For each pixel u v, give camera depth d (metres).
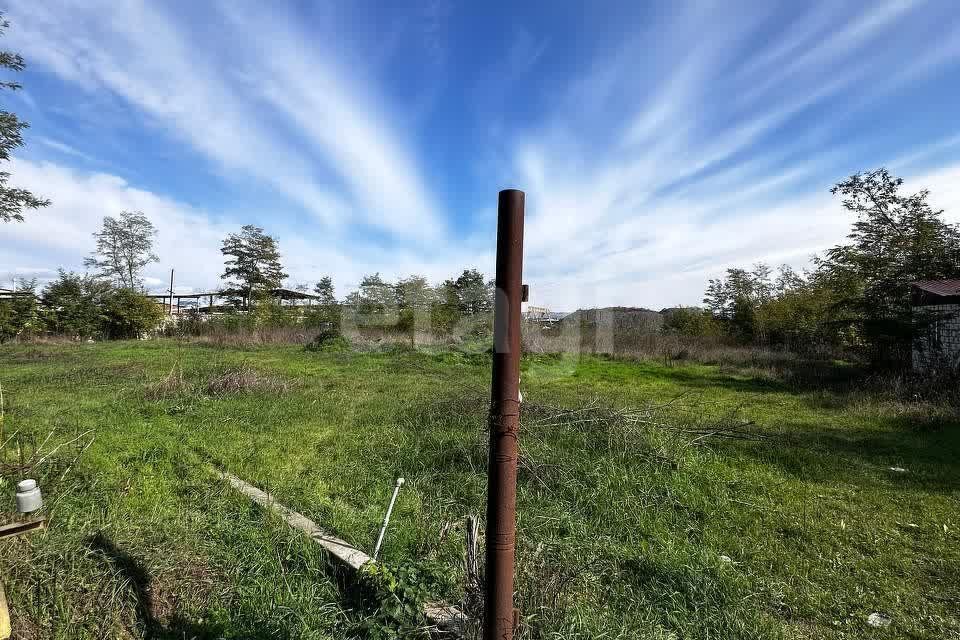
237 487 3.55
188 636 2.11
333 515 3.11
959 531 3.18
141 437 4.96
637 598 2.40
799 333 14.87
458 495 3.56
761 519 3.37
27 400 6.75
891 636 2.21
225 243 29.95
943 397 7.06
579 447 4.30
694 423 5.78
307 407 6.52
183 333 21.48
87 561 2.40
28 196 16.23
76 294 21.14
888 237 12.52
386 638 2.00
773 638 2.14
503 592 1.51
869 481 4.06
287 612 2.19
